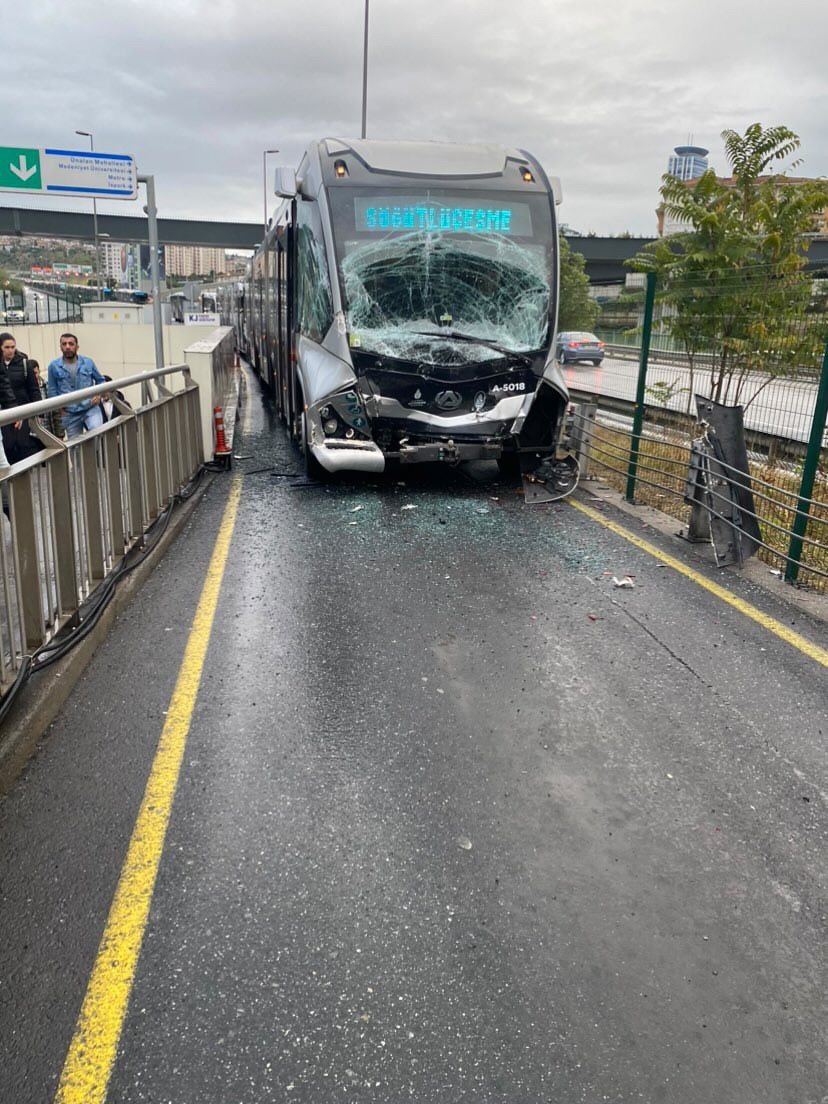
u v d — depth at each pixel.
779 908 2.94
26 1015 2.40
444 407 8.91
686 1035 2.40
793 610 5.91
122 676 4.62
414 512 8.59
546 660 4.98
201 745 3.92
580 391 17.42
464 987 2.55
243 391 21.23
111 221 63.78
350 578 6.41
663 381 11.77
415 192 9.02
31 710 3.94
